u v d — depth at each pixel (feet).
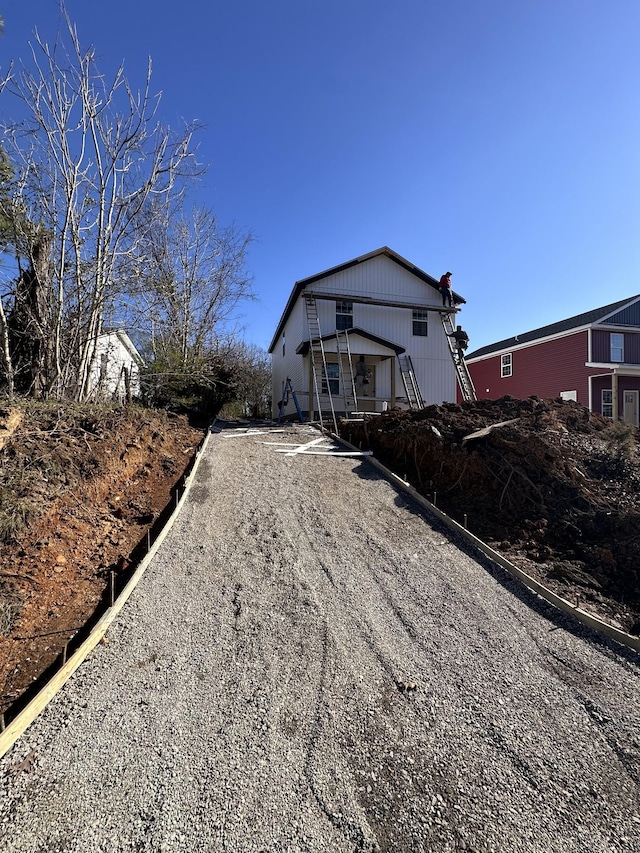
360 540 18.75
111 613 12.59
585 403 67.97
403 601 14.75
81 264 26.53
